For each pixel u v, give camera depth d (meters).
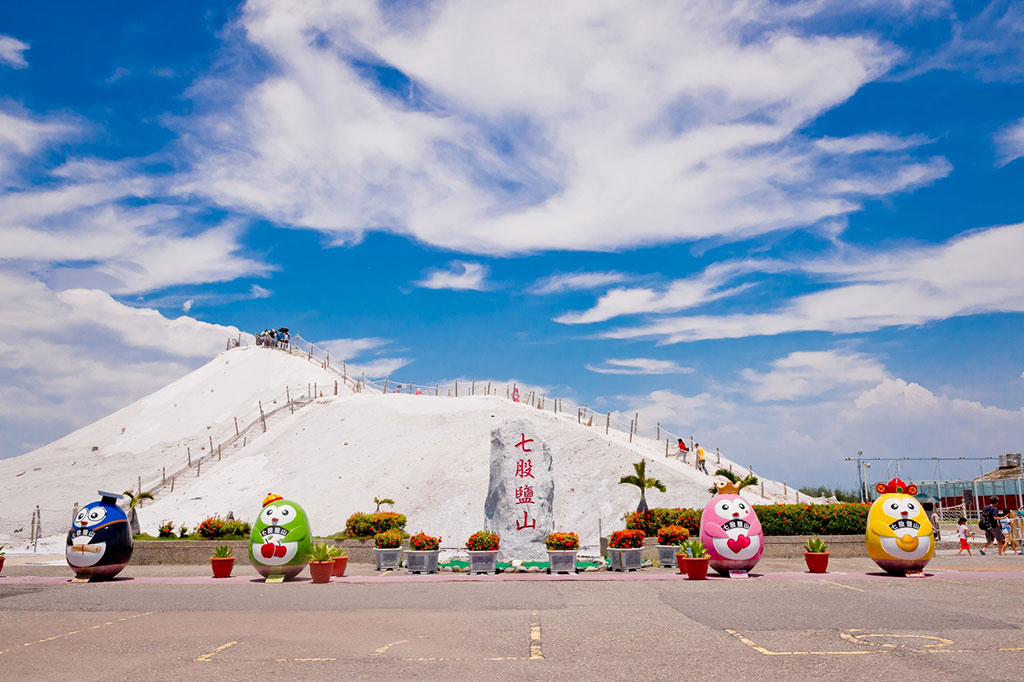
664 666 11.63
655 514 31.81
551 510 32.56
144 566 29.98
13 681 10.98
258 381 88.12
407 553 26.69
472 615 16.61
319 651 12.86
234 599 19.41
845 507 31.80
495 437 34.00
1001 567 25.62
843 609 16.83
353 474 51.31
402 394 70.31
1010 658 12.01
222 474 56.53
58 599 19.52
